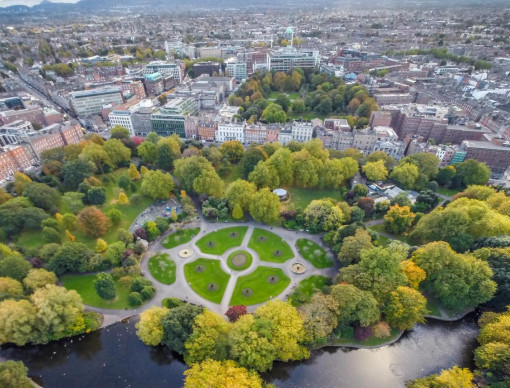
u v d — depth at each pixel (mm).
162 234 170750
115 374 109750
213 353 103250
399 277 120938
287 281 141250
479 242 139500
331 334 115312
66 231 157500
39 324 114812
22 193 177875
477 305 128500
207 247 161875
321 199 187375
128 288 138875
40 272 131625
